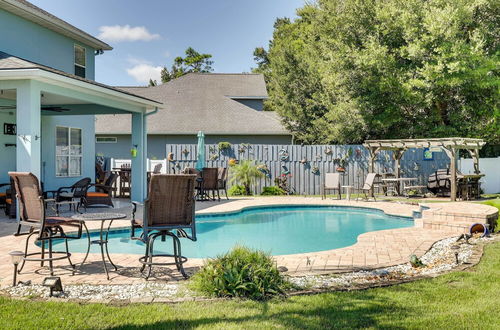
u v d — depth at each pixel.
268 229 9.97
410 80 16.69
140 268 5.22
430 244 6.65
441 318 3.32
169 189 4.69
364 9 18.47
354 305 3.65
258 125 23.02
